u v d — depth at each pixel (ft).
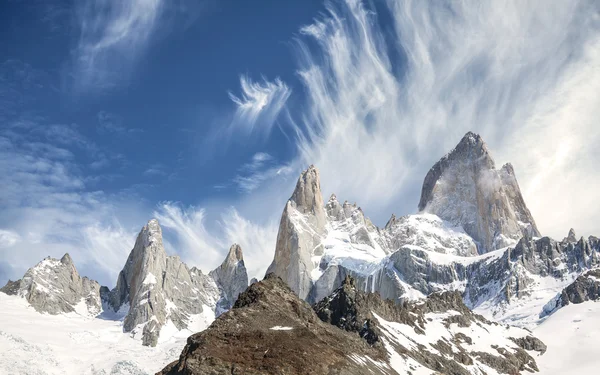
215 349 475.72
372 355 610.24
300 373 463.83
